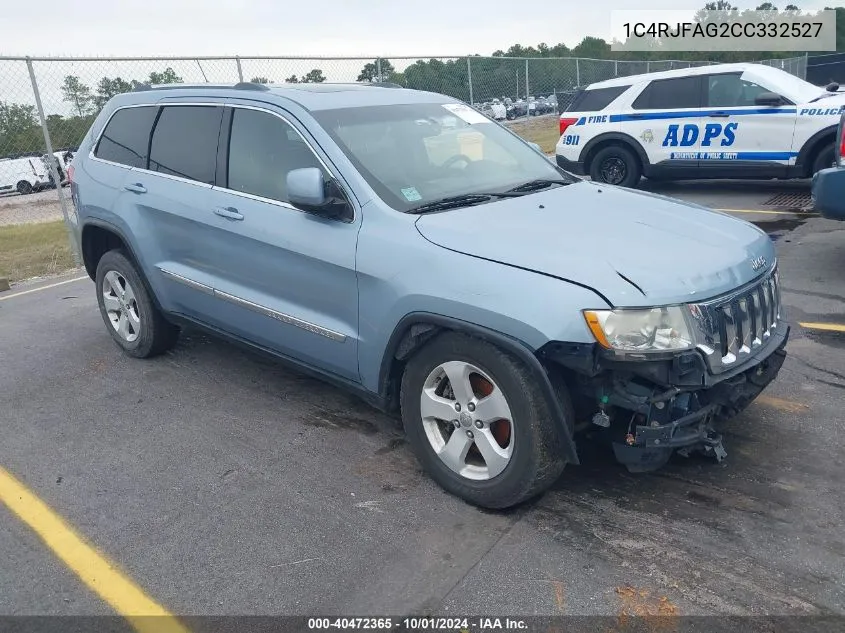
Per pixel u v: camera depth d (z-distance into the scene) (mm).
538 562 3016
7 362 5648
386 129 4156
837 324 5438
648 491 3486
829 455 3709
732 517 3248
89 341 6027
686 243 3361
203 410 4637
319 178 3582
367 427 4316
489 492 3307
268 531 3326
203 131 4566
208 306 4617
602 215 3678
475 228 3391
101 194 5230
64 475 3920
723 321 3100
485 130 4715
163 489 3734
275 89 4371
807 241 7762
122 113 5281
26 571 3137
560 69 19297
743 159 10305
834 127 9523
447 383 3473
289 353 4215
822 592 2768
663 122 10812
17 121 9258
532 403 3055
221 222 4289
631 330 2902
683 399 3125
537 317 2943
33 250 10344
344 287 3684
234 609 2840
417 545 3170
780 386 4500
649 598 2777
